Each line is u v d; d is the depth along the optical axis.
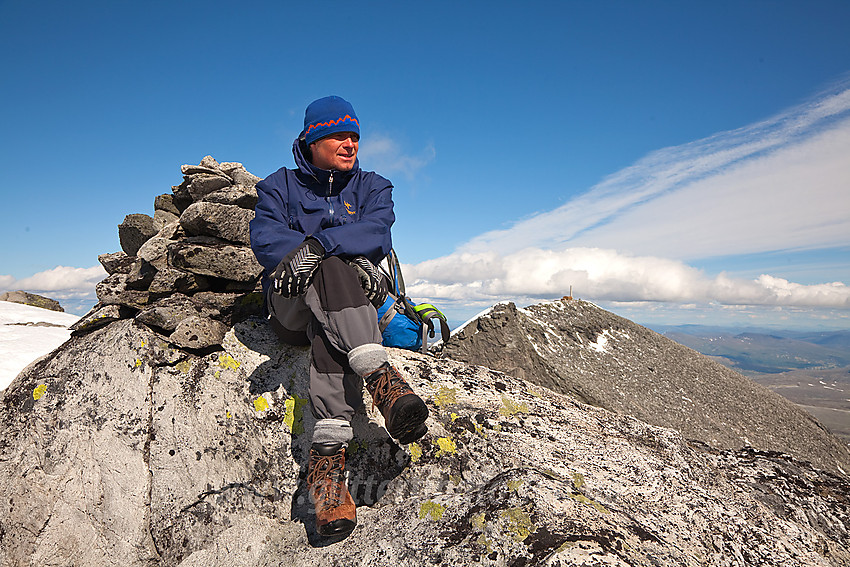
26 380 2.66
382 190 2.40
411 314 2.95
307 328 2.16
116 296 2.75
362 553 1.75
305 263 1.86
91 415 2.41
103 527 2.21
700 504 2.07
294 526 2.07
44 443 2.42
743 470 2.48
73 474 2.32
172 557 2.12
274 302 2.22
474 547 1.56
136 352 2.51
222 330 2.70
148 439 2.31
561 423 2.44
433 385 2.52
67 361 2.66
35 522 2.29
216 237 2.86
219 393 2.44
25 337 3.73
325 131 2.21
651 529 1.76
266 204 2.19
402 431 1.68
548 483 1.76
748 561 1.86
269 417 2.37
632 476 2.13
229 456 2.27
